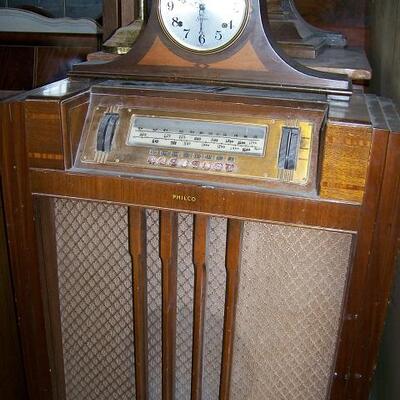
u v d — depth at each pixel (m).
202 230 0.94
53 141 0.94
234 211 0.91
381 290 0.91
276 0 1.14
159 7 0.97
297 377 1.06
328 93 0.94
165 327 1.04
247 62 0.97
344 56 1.20
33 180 0.98
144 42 1.00
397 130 0.81
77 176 0.95
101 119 0.98
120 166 0.95
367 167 0.83
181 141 0.94
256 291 1.00
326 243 0.93
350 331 0.96
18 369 1.37
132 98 0.98
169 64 1.00
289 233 0.93
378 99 1.04
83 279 1.08
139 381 1.12
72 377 1.20
